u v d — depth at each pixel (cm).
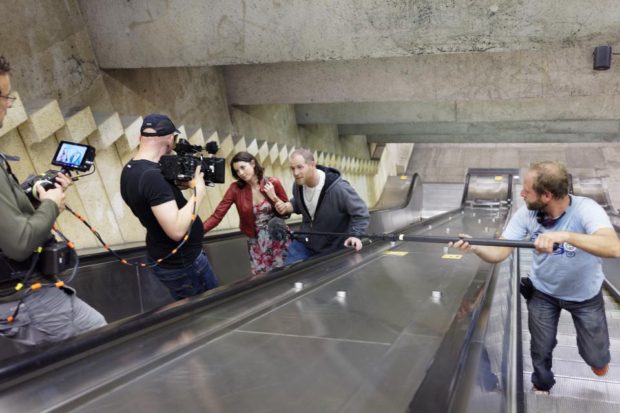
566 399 328
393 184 2116
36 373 168
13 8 470
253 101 872
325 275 363
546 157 2352
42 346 177
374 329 254
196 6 512
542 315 330
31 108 452
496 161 2395
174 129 261
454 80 794
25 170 455
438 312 293
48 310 199
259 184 401
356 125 1551
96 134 530
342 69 823
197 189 250
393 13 477
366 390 184
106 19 545
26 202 193
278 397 175
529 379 377
